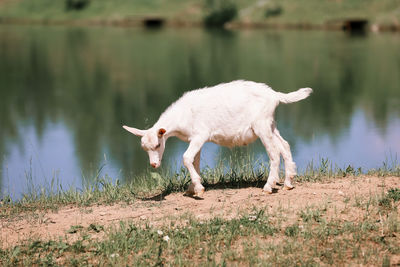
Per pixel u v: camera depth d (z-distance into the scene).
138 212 7.69
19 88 30.00
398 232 6.39
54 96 27.41
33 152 16.86
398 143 16.42
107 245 6.31
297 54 40.53
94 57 42.09
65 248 6.37
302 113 22.06
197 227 6.75
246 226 6.69
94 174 13.90
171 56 41.53
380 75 31.20
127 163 15.27
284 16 64.38
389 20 57.22
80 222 7.41
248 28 64.81
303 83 28.88
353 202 7.51
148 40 53.28
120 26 70.81
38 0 81.94
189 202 8.00
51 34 60.09
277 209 7.31
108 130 19.89
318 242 6.18
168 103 24.55
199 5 73.12
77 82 31.66
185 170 10.37
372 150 15.49
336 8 62.47
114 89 28.80
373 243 6.13
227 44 48.53
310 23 61.75
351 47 43.97
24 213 8.19
